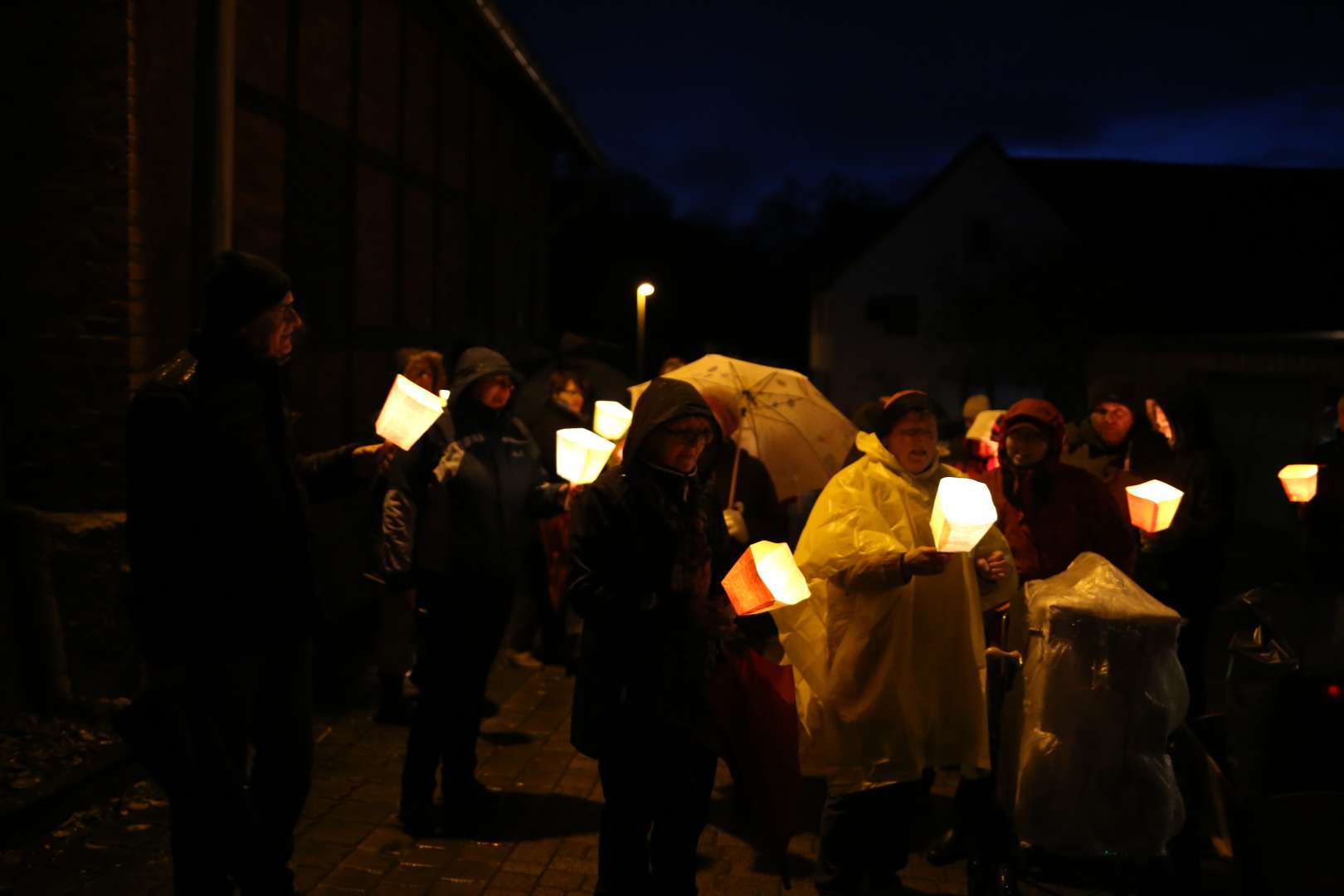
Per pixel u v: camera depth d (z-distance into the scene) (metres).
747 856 4.56
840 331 41.75
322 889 4.08
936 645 4.00
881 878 4.16
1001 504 4.45
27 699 5.38
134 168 5.76
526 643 7.49
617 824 3.46
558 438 4.40
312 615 3.37
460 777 4.68
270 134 7.82
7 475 5.81
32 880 4.01
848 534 3.95
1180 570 5.49
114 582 5.58
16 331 5.78
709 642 3.46
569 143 17.77
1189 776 3.96
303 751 3.45
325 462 3.68
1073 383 32.91
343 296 9.37
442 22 11.72
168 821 4.58
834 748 3.98
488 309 14.46
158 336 6.02
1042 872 4.08
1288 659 3.81
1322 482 4.54
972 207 40.66
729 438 5.64
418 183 11.38
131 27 5.68
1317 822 3.30
